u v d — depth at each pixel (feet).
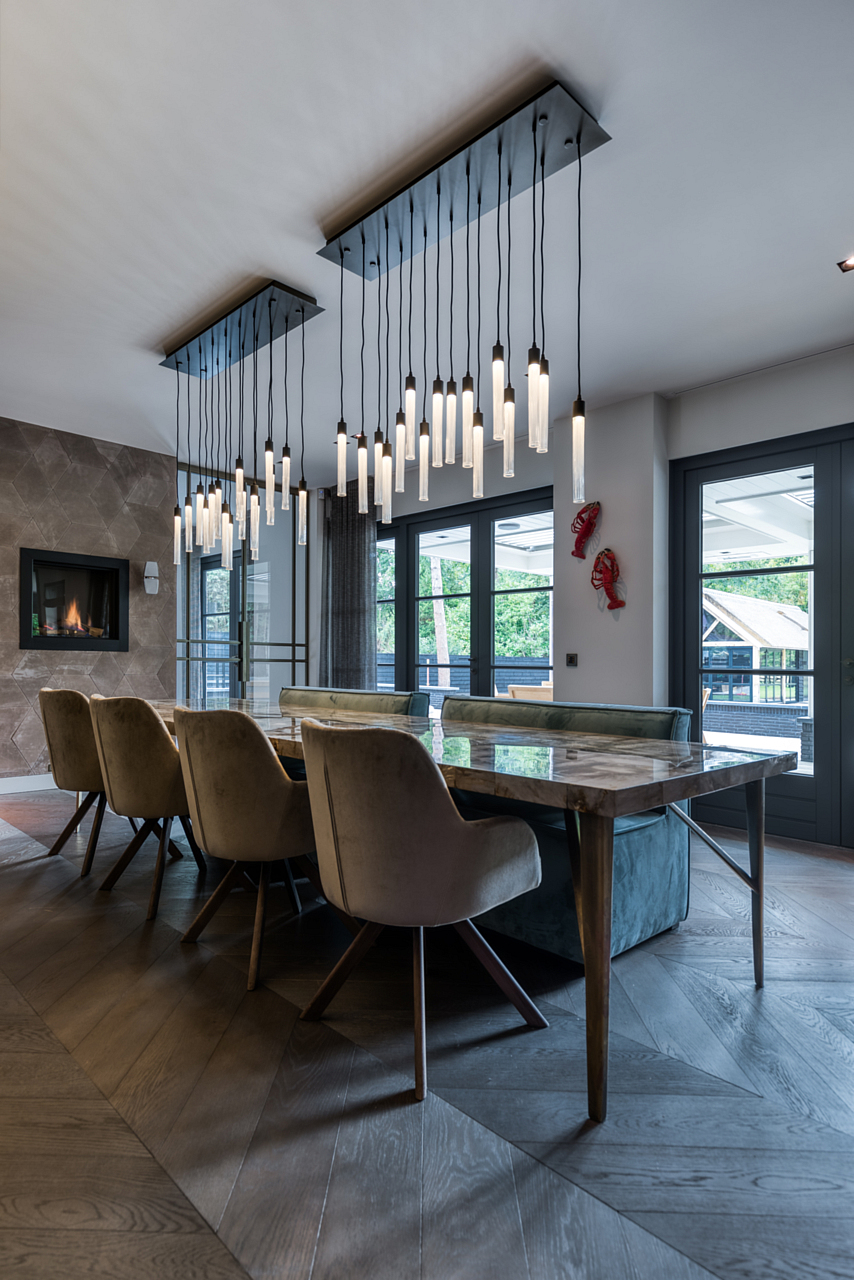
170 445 19.39
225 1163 4.50
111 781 9.21
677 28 6.25
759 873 7.02
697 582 14.84
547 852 7.63
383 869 5.41
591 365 13.52
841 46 6.42
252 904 9.46
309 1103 5.14
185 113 7.22
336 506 23.09
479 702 10.42
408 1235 3.94
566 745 7.26
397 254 9.67
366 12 6.08
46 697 10.97
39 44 6.40
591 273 10.31
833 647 12.93
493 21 6.17
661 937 8.29
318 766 5.70
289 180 8.25
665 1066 5.65
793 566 13.47
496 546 19.57
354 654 22.12
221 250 9.72
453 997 6.84
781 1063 5.69
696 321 11.84
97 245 9.57
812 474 13.29
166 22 6.18
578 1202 4.19
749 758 6.31
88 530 18.52
